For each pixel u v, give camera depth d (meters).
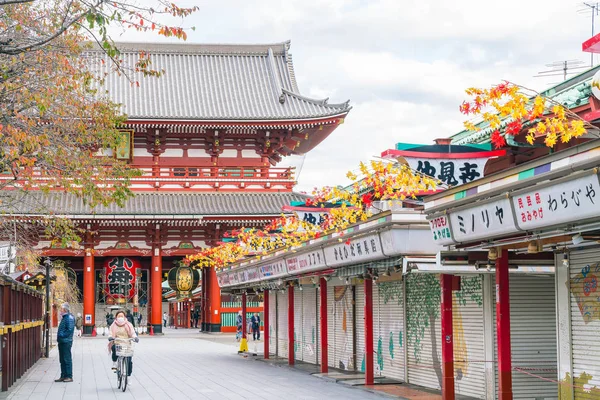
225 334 72.12
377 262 24.48
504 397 17.62
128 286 71.75
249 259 40.53
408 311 27.84
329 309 36.28
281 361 39.81
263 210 70.31
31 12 23.88
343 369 34.12
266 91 79.31
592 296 17.33
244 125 71.06
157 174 72.38
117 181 26.27
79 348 52.50
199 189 72.75
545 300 22.38
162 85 78.69
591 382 17.31
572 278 18.03
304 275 33.03
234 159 74.19
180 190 72.44
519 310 22.17
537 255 19.83
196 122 70.25
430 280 26.09
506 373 17.72
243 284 43.53
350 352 33.41
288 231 35.72
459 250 19.44
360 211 23.88
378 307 30.62
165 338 65.94
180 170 73.12
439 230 18.62
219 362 39.72
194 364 38.44
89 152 28.03
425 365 26.38
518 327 22.12
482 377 22.58
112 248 70.56
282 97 76.44
